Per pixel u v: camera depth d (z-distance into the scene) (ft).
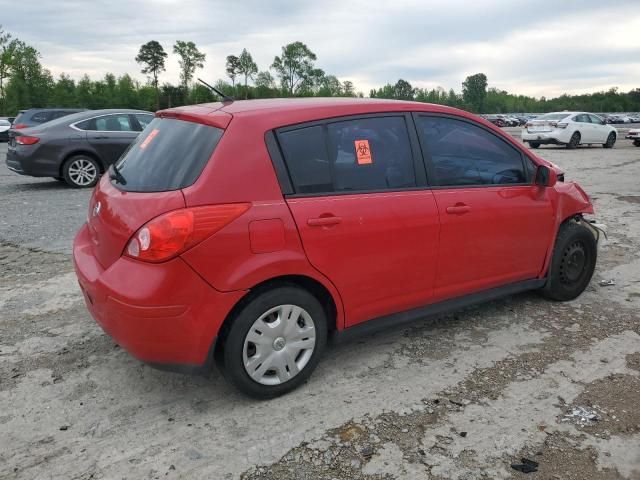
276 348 10.29
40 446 9.17
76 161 34.94
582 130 74.33
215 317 9.42
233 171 9.54
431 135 12.24
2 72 193.77
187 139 10.16
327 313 11.23
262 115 10.14
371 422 9.85
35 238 22.15
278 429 9.65
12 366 11.83
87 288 10.23
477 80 446.19
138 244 9.12
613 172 44.80
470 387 11.02
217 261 9.24
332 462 8.81
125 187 10.28
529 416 10.02
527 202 13.65
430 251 11.89
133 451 9.06
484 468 8.68
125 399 10.62
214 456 8.95
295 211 9.98
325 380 11.29
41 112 55.01
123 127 36.42
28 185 37.06
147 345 9.26
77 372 11.60
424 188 11.90
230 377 10.04
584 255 15.56
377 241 11.00
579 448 9.15
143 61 256.11
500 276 13.53
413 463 8.78
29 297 15.81
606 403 10.46
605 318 14.46
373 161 11.27
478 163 12.99
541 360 12.14
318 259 10.28
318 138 10.61
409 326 13.94
